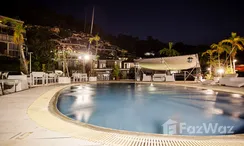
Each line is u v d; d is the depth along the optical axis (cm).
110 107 882
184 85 1659
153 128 575
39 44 2797
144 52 6506
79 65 2977
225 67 2497
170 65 2252
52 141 333
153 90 1501
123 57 4372
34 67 2394
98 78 2600
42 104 670
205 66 3141
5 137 349
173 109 850
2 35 2736
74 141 335
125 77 2884
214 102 1002
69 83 1828
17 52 2928
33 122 445
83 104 938
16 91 1089
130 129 571
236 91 1160
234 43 2377
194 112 792
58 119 474
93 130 396
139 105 940
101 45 4772
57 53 2914
